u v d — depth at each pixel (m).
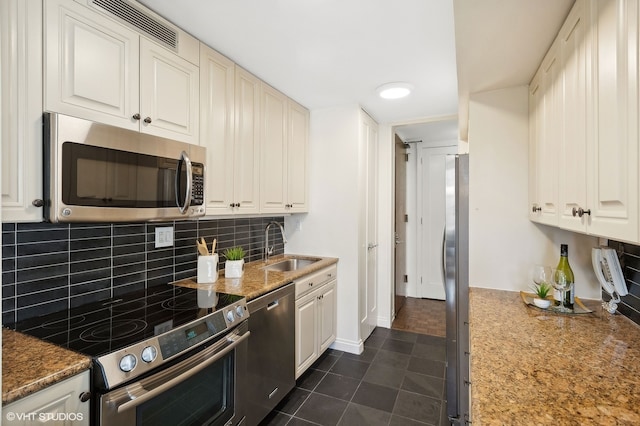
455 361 1.92
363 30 1.68
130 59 1.41
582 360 1.01
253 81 2.23
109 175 1.26
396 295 3.85
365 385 2.31
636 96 0.67
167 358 1.16
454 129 3.84
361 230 2.96
